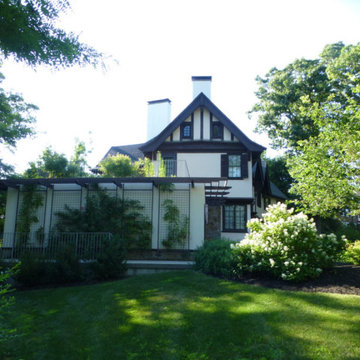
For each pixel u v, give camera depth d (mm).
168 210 11812
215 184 17594
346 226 25531
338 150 9648
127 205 11969
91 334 5309
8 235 12094
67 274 8984
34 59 2672
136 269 9859
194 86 19750
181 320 5520
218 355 4363
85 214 11844
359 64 17750
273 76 24781
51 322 5984
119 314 6062
